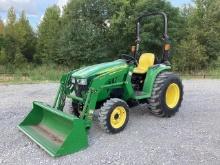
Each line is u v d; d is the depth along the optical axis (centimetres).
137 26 862
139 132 707
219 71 2481
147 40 2859
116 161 566
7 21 3988
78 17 3297
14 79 1716
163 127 744
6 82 1536
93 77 688
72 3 3291
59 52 3288
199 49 3116
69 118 613
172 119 811
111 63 739
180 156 586
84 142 613
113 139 664
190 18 3481
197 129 734
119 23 3095
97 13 3278
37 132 683
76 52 3170
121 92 750
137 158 577
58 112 649
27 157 580
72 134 597
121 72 728
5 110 894
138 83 813
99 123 688
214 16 3453
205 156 587
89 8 3253
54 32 3719
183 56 3070
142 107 909
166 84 794
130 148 620
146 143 645
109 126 682
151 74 790
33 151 606
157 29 2902
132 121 785
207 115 859
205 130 728
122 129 707
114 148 620
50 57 3562
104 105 685
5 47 3775
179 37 3216
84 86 691
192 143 647
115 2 3228
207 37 3347
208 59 3291
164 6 3091
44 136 659
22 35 3875
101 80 689
